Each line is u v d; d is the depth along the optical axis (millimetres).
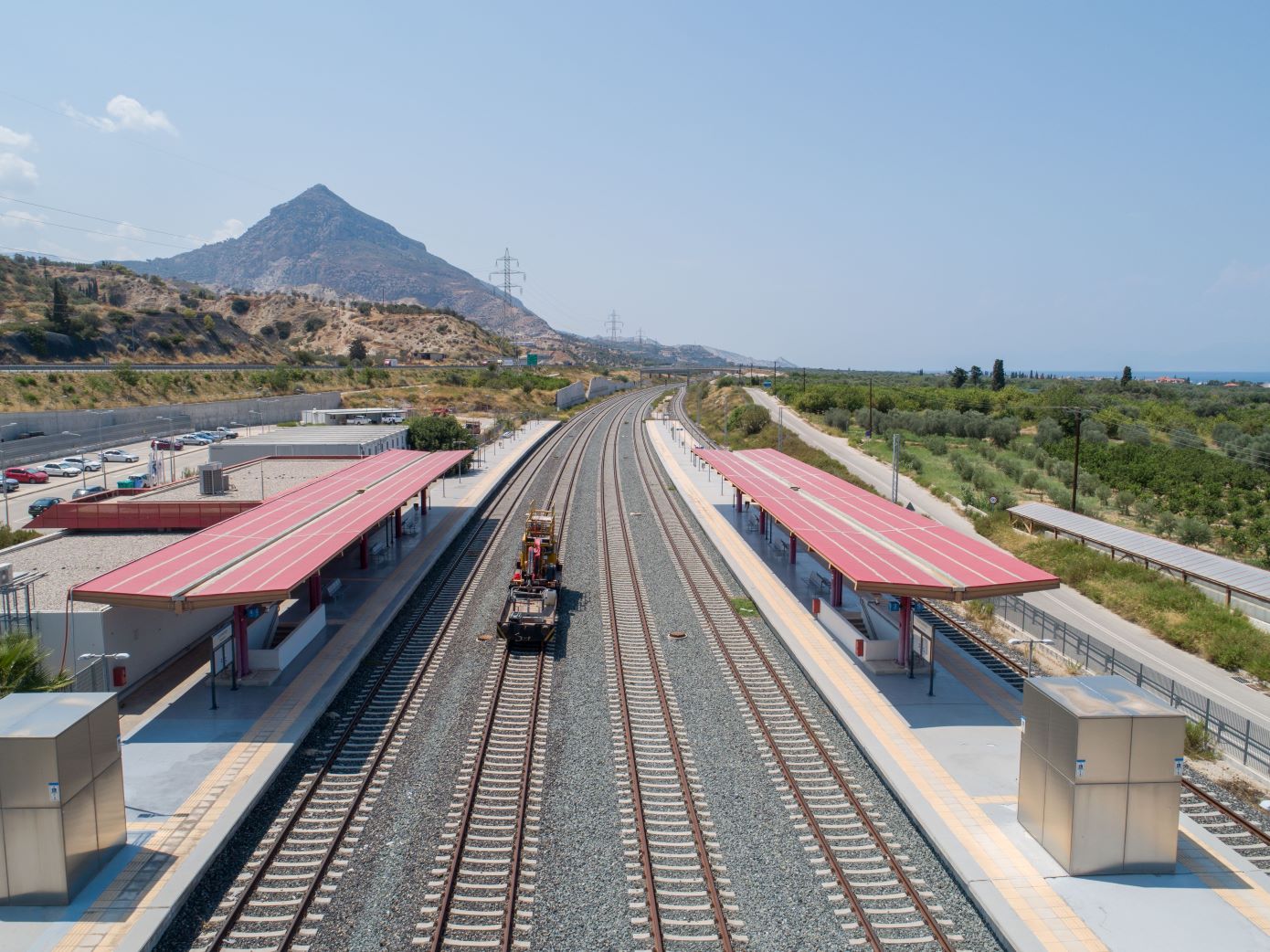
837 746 15914
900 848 12398
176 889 10734
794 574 28750
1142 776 11266
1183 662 23062
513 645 20859
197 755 14523
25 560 22359
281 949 9906
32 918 10141
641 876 11602
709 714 17312
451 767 14758
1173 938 10102
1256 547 36906
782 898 11188
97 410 67062
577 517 39375
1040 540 35125
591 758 15195
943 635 22891
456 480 48750
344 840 12344
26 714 10859
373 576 27297
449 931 10352
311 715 16297
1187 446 65750
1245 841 12914
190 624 20875
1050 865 11594
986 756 14961
